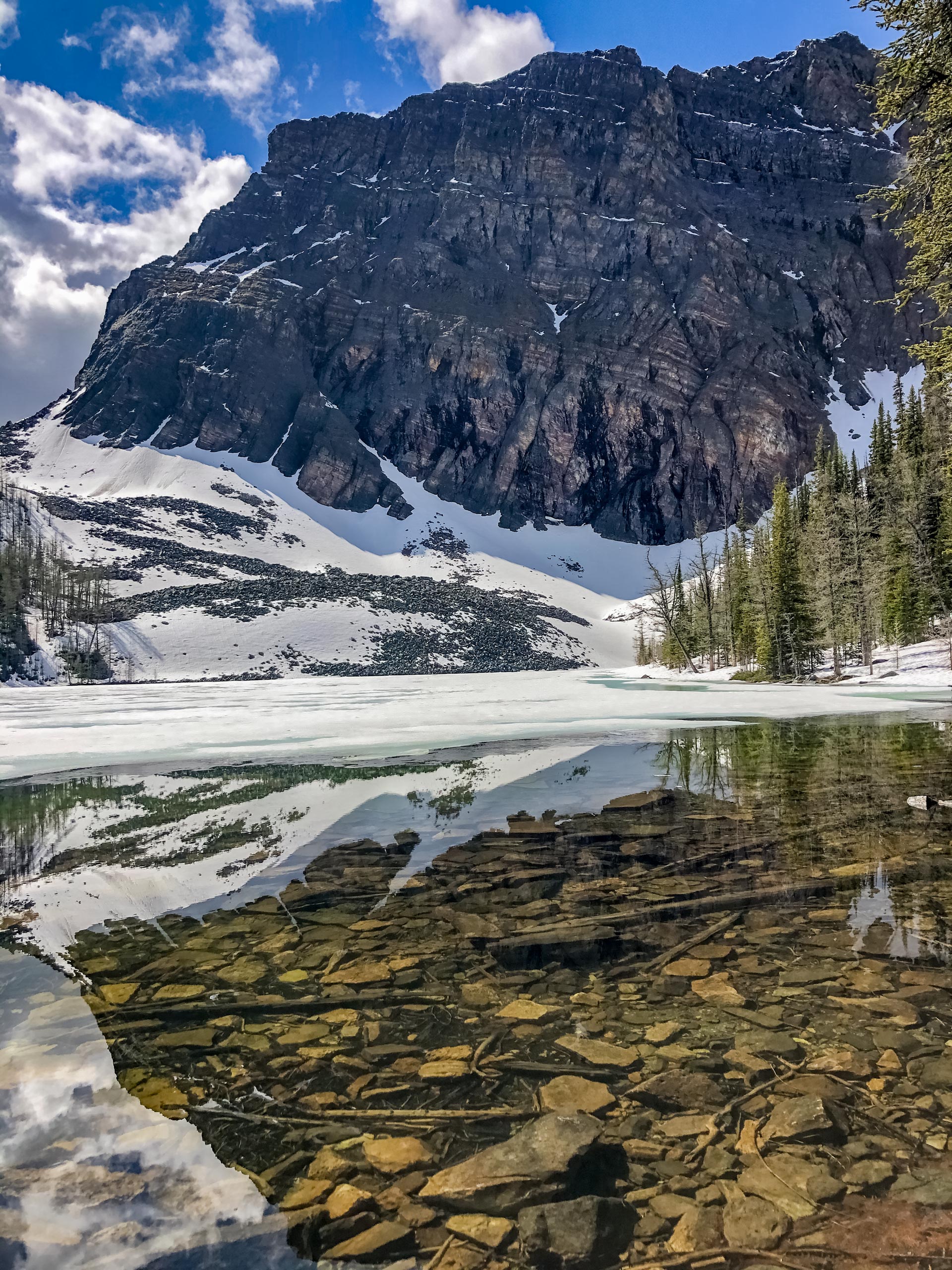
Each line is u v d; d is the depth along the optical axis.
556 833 7.45
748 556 75.56
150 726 22.73
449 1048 3.04
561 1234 1.92
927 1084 2.65
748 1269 1.79
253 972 3.97
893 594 55.62
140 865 6.47
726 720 22.00
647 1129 2.42
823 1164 2.22
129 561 148.88
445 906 5.12
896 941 4.17
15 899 5.45
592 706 28.62
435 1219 1.99
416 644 129.12
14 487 169.12
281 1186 2.14
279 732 20.20
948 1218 1.97
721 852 6.44
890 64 14.89
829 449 88.19
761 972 3.78
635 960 4.01
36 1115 2.51
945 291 16.03
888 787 9.73
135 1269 1.75
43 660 99.62
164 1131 2.42
